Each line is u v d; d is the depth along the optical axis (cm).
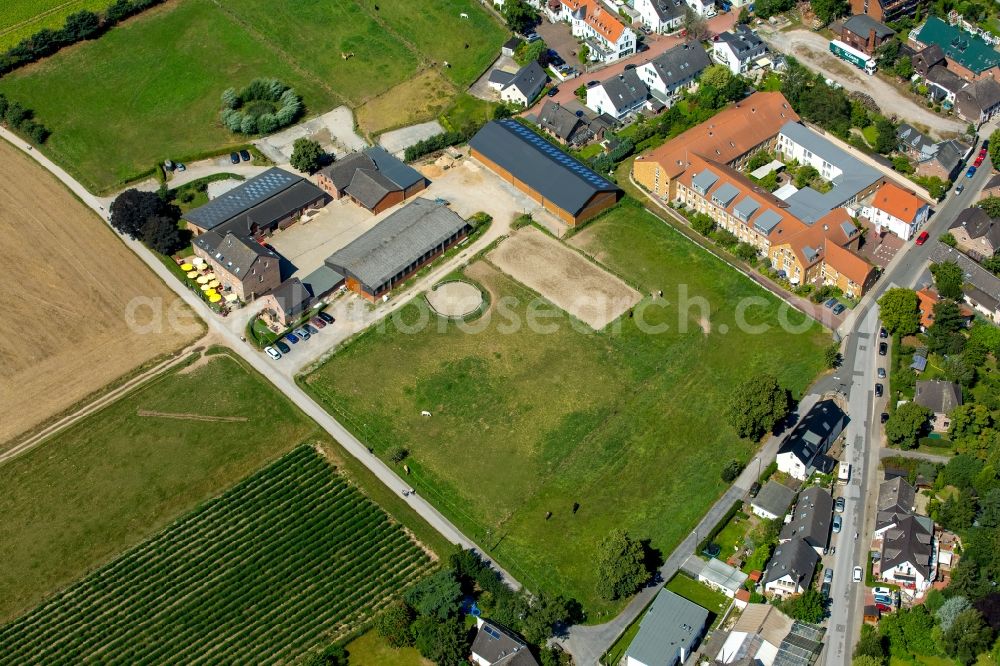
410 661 17050
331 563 18462
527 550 18625
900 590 17688
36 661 17288
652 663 16588
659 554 18500
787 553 17788
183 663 17125
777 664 16500
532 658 16550
